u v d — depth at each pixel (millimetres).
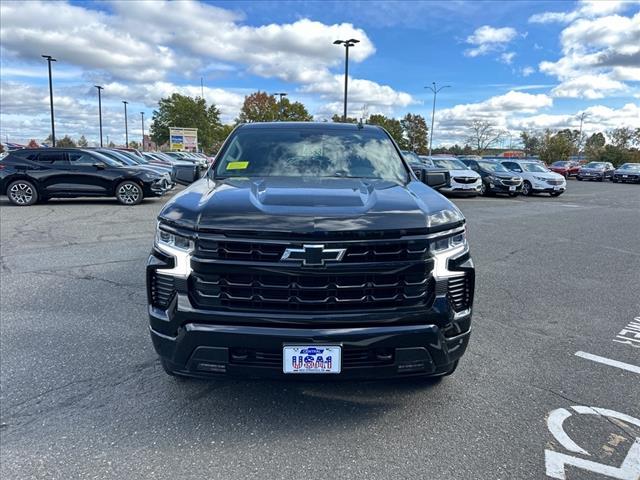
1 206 12906
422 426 2742
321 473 2324
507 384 3260
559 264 6992
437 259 2533
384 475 2316
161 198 15367
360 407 2936
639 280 6133
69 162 13180
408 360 2527
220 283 2447
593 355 3768
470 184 18578
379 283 2463
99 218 10664
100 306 4703
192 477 2283
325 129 4156
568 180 40906
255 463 2391
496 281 5984
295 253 2375
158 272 2590
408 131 84562
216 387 3150
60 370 3357
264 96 56000
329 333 2400
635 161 61312
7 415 2789
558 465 2406
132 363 3480
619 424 2789
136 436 2604
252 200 2645
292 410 2887
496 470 2365
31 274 5859
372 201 2711
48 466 2346
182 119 69375
